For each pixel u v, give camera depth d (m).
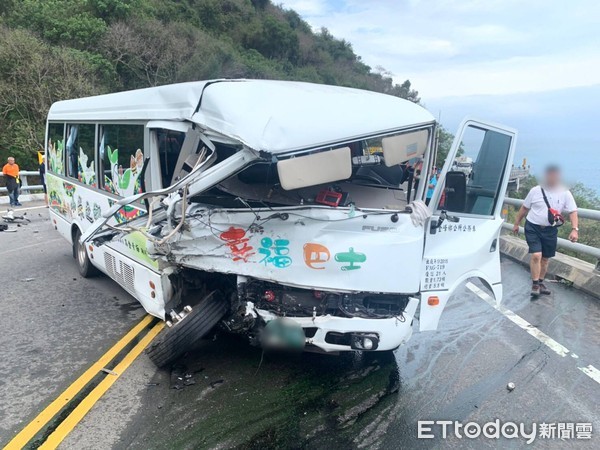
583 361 4.79
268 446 3.38
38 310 6.04
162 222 4.04
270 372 4.43
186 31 38.66
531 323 5.82
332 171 3.46
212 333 5.00
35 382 4.22
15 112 25.25
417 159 4.18
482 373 4.51
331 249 3.57
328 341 3.76
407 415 3.80
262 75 45.00
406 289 3.74
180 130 3.97
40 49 26.02
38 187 18.59
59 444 3.36
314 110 3.55
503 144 4.42
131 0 34.94
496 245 4.66
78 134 6.92
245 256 3.73
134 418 3.69
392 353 4.92
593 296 6.91
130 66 32.28
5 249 9.60
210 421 3.67
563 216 6.82
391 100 4.10
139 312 5.97
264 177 3.97
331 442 3.44
